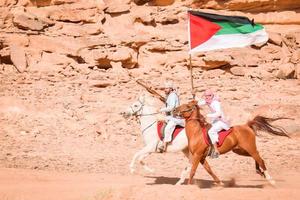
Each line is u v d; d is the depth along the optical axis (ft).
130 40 139.54
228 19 71.61
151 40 140.56
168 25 144.56
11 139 102.68
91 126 110.01
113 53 135.74
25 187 63.87
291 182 71.46
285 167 85.35
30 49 137.08
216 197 56.08
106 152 96.73
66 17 144.46
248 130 63.98
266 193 58.59
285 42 145.59
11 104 115.44
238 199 55.36
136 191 57.62
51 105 117.39
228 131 63.36
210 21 71.92
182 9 147.02
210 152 63.26
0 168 79.56
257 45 142.31
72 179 71.67
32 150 96.68
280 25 150.10
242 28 71.77
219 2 147.54
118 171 81.25
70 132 107.76
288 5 149.28
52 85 127.34
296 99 124.26
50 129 108.17
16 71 132.36
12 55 133.90
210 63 136.05
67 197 56.54
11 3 145.48
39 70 132.67
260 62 139.33
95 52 136.15
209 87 128.47
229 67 137.08
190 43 71.72
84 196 56.44
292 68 137.08
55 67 134.41
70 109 115.96
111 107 116.37
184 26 144.05
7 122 109.50
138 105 69.31
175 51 138.92
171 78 132.26
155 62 138.31
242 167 85.10
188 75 133.90
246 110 115.24
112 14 146.10
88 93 123.95
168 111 67.56
